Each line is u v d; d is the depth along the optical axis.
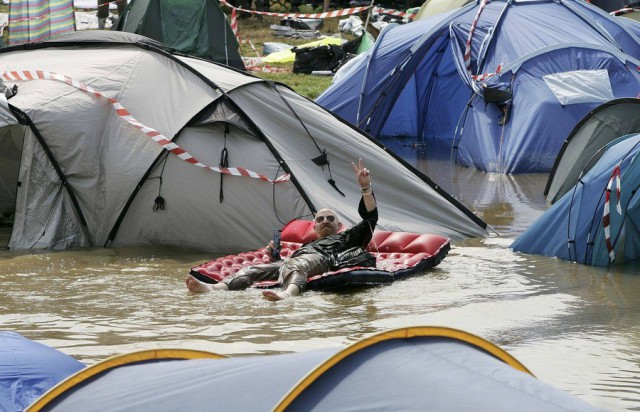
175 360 6.51
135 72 19.41
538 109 30.16
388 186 19.27
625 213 16.52
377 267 15.59
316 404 5.17
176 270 16.16
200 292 14.34
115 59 19.72
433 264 16.27
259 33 56.19
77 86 18.86
